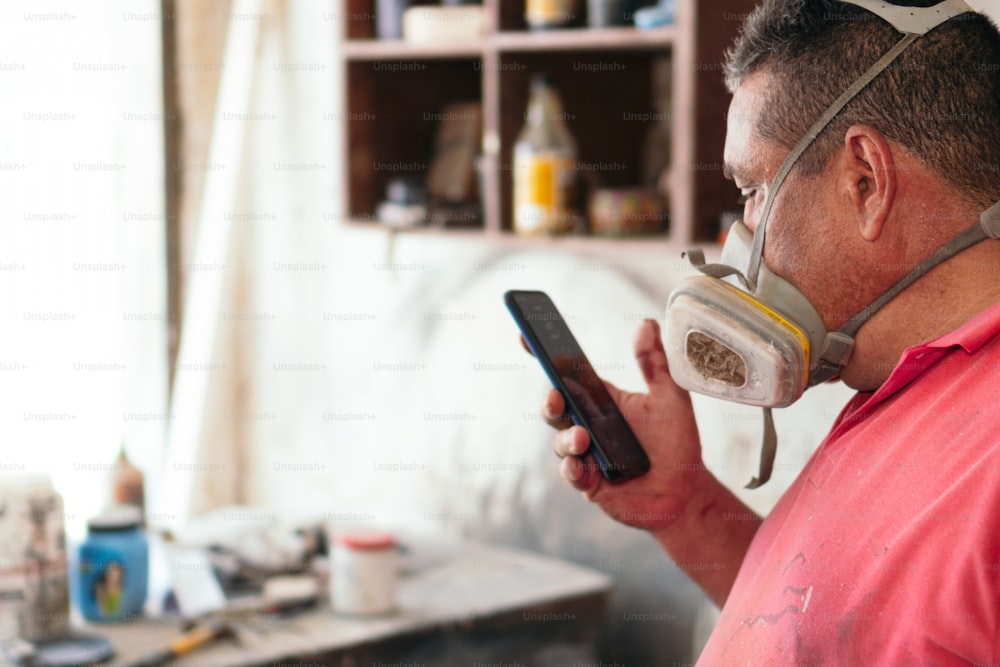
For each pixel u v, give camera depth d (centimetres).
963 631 62
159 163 259
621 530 195
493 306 219
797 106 76
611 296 197
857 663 68
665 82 187
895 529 68
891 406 74
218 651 148
